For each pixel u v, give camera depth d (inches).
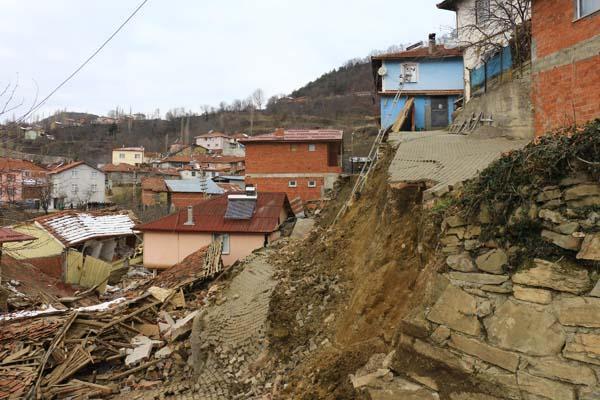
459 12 927.7
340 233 497.0
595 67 356.5
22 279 764.0
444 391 183.6
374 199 478.0
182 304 643.5
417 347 199.3
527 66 505.4
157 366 509.7
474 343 180.2
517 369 165.9
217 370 414.0
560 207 175.0
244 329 434.6
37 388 448.5
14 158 797.9
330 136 1444.4
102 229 1045.2
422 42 1139.9
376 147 709.9
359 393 215.2
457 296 194.1
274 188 1416.1
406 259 289.6
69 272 881.5
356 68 4306.1
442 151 446.3
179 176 2726.4
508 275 182.9
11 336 531.8
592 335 152.6
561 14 394.0
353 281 369.4
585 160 167.9
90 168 2197.3
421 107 984.9
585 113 366.3
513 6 639.1
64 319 589.0
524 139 482.9
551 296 167.3
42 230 924.6
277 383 316.2
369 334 269.7
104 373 514.9
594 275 159.2
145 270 1036.5
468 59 903.7
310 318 368.5
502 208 193.0
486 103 574.9
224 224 934.4
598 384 147.7
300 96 4242.1
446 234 213.9
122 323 589.3
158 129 4416.8
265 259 611.2
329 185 1402.6
